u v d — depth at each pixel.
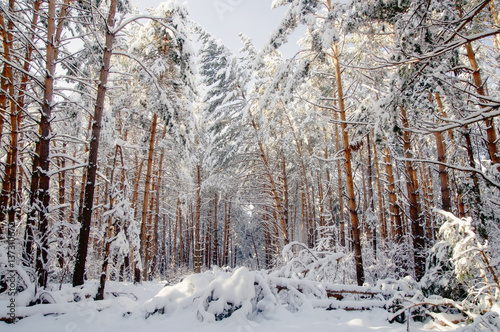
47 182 6.11
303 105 16.92
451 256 4.41
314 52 8.65
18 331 3.56
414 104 5.25
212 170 15.10
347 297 5.14
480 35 4.00
